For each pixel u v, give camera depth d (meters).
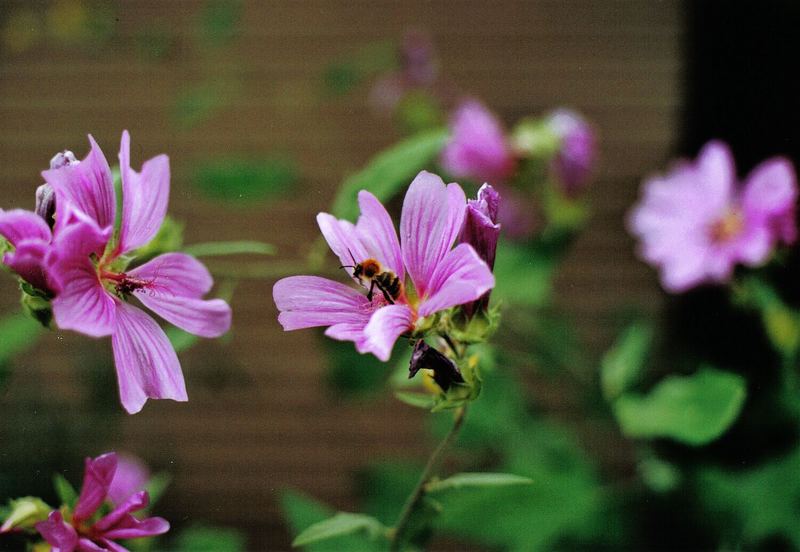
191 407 1.76
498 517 0.84
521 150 0.94
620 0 1.75
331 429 1.79
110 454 0.59
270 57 1.72
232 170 1.02
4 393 0.70
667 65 1.74
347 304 0.58
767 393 0.83
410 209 0.58
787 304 0.84
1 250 0.59
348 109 1.70
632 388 0.85
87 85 1.77
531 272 0.92
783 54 1.04
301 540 0.62
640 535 0.84
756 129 1.06
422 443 1.79
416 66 1.21
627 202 1.71
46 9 1.36
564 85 1.76
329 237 0.58
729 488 0.83
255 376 1.79
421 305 0.56
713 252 0.88
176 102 1.38
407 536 0.62
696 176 0.92
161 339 0.58
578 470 0.87
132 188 0.59
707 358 0.89
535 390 1.27
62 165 0.59
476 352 0.64
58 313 0.56
